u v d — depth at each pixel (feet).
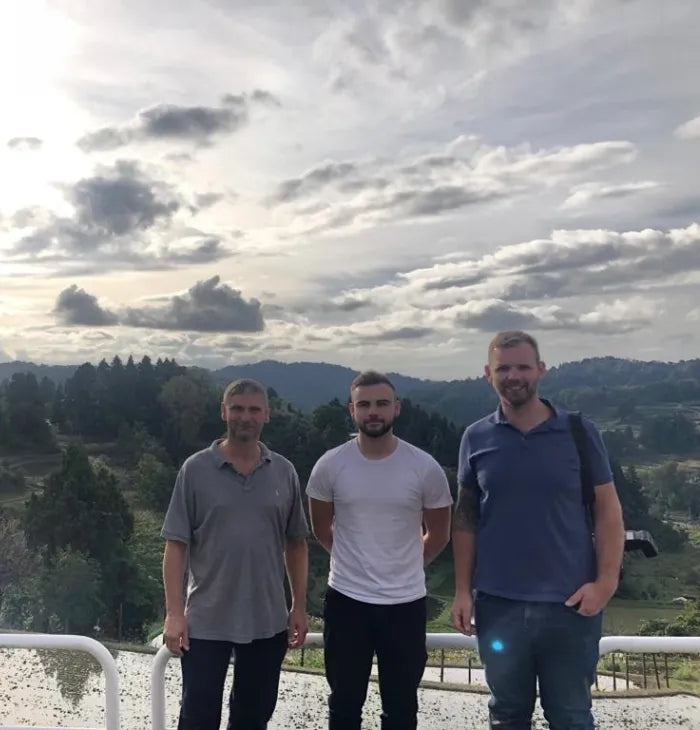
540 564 9.82
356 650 10.85
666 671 17.54
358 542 10.96
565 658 9.80
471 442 10.55
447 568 91.35
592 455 9.93
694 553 244.01
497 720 10.13
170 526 11.19
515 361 9.97
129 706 28.25
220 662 10.96
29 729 12.53
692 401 621.31
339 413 254.06
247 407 11.12
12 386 340.80
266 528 11.24
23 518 155.43
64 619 115.65
